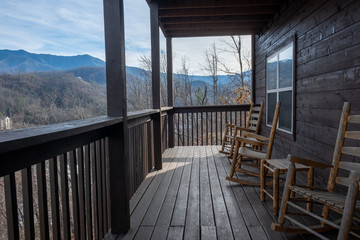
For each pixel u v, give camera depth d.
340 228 1.50
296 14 3.55
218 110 6.11
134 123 2.89
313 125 3.09
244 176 3.70
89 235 1.84
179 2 4.16
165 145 5.67
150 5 4.13
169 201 2.81
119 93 2.07
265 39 5.19
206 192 3.08
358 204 1.69
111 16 2.05
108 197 2.29
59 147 1.40
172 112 6.06
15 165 1.06
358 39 2.18
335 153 2.13
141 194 3.02
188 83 15.12
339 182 2.06
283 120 4.22
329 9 2.66
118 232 2.14
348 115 2.12
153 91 4.14
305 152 3.33
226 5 4.14
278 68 4.39
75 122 1.57
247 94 10.02
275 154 4.68
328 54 2.69
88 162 1.83
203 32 5.71
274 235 2.08
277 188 2.43
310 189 2.10
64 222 1.52
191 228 2.21
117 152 2.11
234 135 4.41
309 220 2.32
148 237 2.07
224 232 2.14
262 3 4.11
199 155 5.15
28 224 1.21
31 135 1.01
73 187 1.62
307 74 3.22
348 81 2.34
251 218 2.39
